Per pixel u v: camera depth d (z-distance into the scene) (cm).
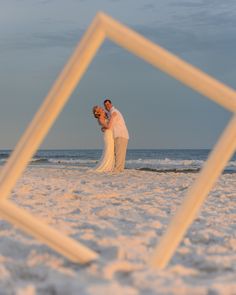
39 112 272
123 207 607
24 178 1049
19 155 273
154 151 6956
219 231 462
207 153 5797
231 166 2631
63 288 226
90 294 211
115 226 459
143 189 866
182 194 788
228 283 243
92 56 271
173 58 268
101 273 251
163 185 952
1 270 263
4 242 342
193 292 225
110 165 1376
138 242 370
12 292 225
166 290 224
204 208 629
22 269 273
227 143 267
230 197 769
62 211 549
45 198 672
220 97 265
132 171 1388
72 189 809
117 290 216
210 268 307
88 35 269
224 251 368
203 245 392
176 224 272
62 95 270
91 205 619
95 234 399
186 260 330
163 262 272
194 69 268
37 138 272
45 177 1135
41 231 275
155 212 573
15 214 275
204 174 269
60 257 301
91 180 1065
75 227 439
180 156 5066
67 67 270
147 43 269
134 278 240
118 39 269
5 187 275
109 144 1370
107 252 330
